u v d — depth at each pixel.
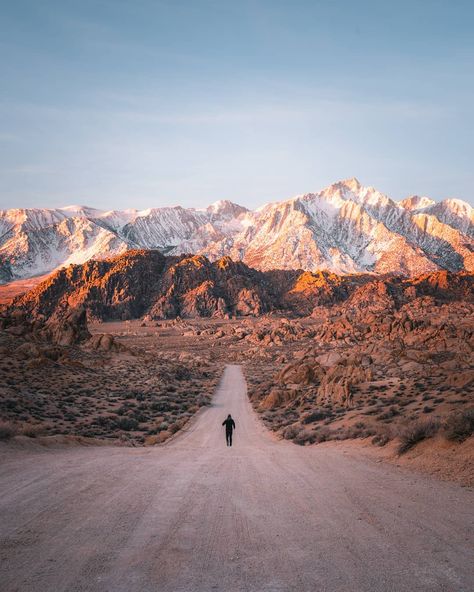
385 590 5.37
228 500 10.02
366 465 15.32
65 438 25.45
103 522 8.17
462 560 6.24
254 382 95.94
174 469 14.52
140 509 9.10
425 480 12.09
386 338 133.50
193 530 7.77
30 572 5.98
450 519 8.23
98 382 69.75
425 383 50.66
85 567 6.15
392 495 10.29
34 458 16.69
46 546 6.93
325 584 5.58
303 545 6.97
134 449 25.30
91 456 18.39
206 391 80.06
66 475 12.80
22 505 9.35
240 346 197.75
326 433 30.52
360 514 8.67
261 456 19.09
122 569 6.10
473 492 10.45
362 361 85.81
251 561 6.37
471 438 15.29
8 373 60.88
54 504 9.43
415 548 6.73
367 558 6.38
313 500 9.95
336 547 6.84
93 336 102.62
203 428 44.44
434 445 16.06
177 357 159.38
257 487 11.53
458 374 45.53
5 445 19.62
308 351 146.88
